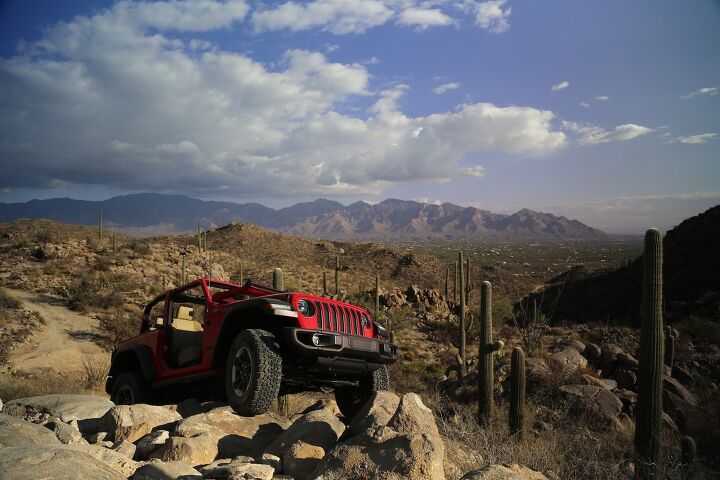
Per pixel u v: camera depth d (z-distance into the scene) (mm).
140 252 55719
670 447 10016
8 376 18609
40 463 3277
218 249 92938
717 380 17422
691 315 30219
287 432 4918
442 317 41625
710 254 46094
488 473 3791
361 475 3725
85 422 5828
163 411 5699
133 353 7992
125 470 4227
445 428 7059
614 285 52062
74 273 46188
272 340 5848
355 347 6219
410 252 100312
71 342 31953
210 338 6594
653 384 9109
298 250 98312
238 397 5812
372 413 4609
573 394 13367
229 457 4902
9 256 50844
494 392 14367
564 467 7215
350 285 71562
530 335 20547
